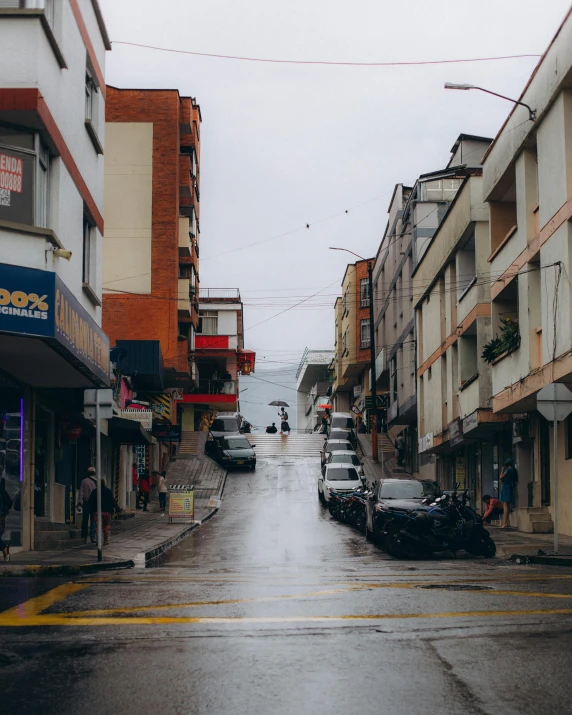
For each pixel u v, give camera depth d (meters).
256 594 10.45
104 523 20.20
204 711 5.42
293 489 44.41
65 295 15.69
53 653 6.95
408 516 18.50
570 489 22.02
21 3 15.76
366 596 10.20
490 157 26.23
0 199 15.20
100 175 21.05
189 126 51.16
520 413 26.19
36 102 15.09
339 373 83.81
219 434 59.22
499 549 19.16
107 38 21.61
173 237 47.16
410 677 6.15
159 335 46.56
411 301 47.12
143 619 8.49
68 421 22.50
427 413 40.00
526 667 6.42
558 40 19.83
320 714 5.32
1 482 16.69
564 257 19.78
